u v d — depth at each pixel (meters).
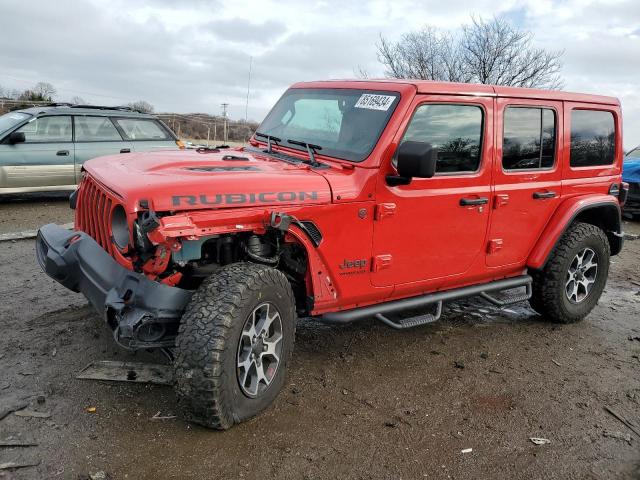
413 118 3.81
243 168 3.48
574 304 5.24
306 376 3.92
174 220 2.87
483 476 3.01
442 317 5.28
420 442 3.27
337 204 3.51
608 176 5.34
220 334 2.90
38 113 9.59
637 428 3.59
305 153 4.07
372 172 3.64
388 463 3.05
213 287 3.04
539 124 4.65
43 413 3.20
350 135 3.89
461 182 4.13
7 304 4.75
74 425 3.12
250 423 3.29
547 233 4.83
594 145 5.18
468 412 3.63
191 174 3.17
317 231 3.47
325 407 3.55
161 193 2.88
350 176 3.63
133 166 3.44
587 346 4.86
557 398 3.90
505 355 4.55
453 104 4.03
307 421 3.37
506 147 4.41
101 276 3.18
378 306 3.96
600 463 3.20
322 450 3.11
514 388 4.00
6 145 9.25
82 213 3.84
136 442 3.02
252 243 3.43
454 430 3.42
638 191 11.12
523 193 4.55
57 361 3.80
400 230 3.86
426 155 3.28
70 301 4.88
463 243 4.26
